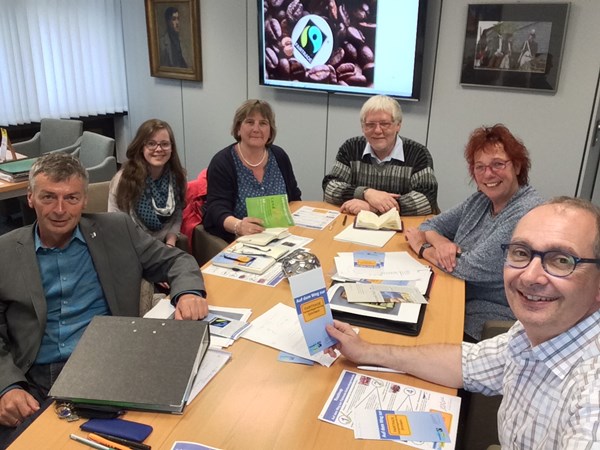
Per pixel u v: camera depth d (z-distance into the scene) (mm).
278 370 1376
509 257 1047
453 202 4016
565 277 964
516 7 3332
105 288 1873
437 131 3914
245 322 1603
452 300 1785
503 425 1132
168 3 4898
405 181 2803
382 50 3883
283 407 1236
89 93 5547
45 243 1818
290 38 4273
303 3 4113
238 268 1986
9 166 3402
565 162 3492
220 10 4660
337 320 1565
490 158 1911
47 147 4633
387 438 1139
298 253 2010
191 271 1857
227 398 1265
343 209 2711
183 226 3006
